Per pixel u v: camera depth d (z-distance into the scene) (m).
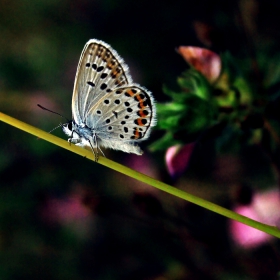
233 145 0.29
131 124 0.29
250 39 0.31
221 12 0.33
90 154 0.28
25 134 0.38
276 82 0.30
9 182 0.37
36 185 0.37
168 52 0.37
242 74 0.29
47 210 0.36
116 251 0.35
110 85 0.29
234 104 0.29
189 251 0.33
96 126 0.29
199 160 0.35
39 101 0.38
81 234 0.36
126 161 0.36
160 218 0.32
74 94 0.29
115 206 0.33
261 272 0.32
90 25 0.39
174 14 0.37
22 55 0.39
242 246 0.32
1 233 0.37
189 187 0.35
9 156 0.37
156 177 0.35
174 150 0.29
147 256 0.34
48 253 0.36
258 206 0.31
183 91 0.30
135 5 0.39
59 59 0.39
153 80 0.37
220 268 0.32
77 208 0.36
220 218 0.33
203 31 0.30
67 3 0.40
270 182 0.34
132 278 0.35
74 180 0.36
